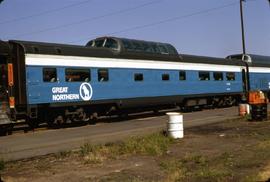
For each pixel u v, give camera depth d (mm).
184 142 16344
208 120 26188
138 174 10852
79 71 25703
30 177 10844
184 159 12523
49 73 23984
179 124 17609
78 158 13445
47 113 24578
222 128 20828
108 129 22797
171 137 17109
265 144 14742
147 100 30531
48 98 23859
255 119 24234
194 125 23047
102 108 28062
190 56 35719
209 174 10328
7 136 20984
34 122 24594
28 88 22906
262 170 10570
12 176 10992
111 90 27703
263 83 46812
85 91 25984
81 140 18219
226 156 12844
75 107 25719
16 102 23078
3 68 22438
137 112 31500
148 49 31141
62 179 10516
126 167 11805
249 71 44344
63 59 24766
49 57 24016
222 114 30938
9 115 22234
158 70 31641
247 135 17703
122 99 28453
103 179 10352
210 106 39375
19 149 16047
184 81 34406
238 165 11344
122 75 28547
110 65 27734
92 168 11797
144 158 13141
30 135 21062
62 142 17828
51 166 12250
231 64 41344
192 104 35875
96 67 26766
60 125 25453
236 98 42719
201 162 11977
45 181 10344
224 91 39781
